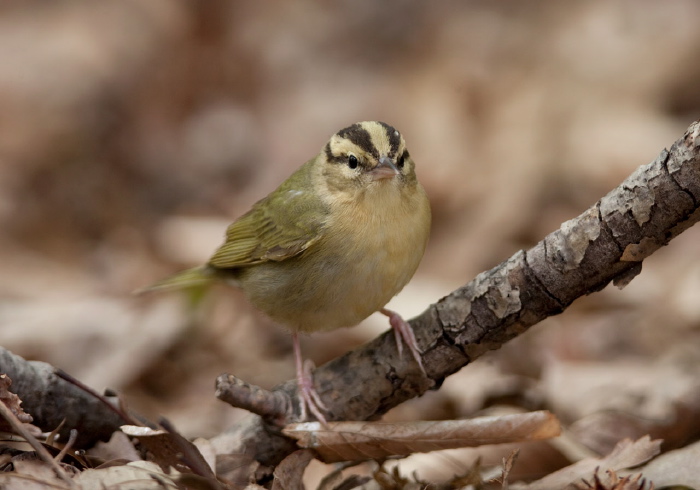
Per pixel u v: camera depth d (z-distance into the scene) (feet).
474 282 24.62
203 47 75.31
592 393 35.76
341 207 29.09
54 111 69.51
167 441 22.80
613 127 59.00
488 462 29.09
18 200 61.72
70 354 42.27
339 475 26.00
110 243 58.54
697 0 66.18
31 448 23.44
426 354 25.75
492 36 69.26
